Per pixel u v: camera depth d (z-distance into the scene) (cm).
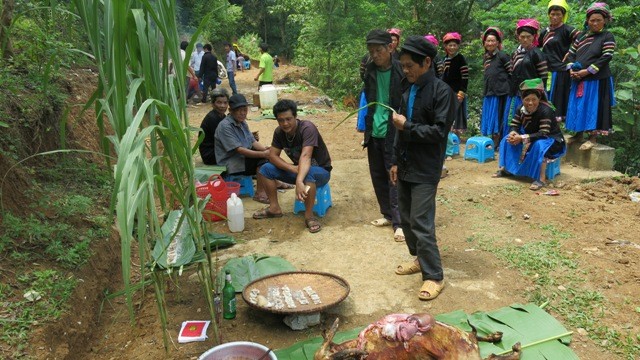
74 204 452
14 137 454
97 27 267
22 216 407
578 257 445
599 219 529
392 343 261
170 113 257
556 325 340
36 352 292
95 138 642
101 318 376
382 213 523
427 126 356
